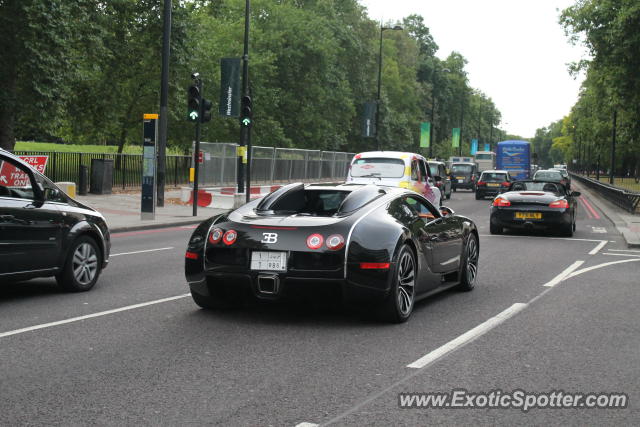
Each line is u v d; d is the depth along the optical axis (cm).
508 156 5712
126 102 3697
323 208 731
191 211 2247
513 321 719
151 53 3381
